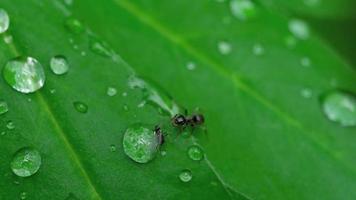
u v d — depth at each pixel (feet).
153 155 0.48
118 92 0.49
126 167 0.48
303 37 0.55
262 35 0.55
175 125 0.49
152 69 0.52
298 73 0.54
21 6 0.50
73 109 0.48
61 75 0.49
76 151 0.48
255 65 0.54
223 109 0.52
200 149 0.48
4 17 0.49
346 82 0.54
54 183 0.47
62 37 0.50
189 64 0.53
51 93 0.48
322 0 0.56
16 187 0.47
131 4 0.53
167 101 0.49
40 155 0.47
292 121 0.53
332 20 0.59
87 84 0.49
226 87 0.53
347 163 0.52
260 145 0.51
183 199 0.47
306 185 0.51
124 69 0.49
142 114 0.49
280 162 0.51
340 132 0.53
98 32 0.52
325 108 0.53
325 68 0.55
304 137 0.52
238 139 0.51
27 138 0.47
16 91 0.48
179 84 0.52
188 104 0.52
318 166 0.52
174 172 0.48
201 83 0.52
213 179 0.48
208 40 0.54
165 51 0.53
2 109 0.48
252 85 0.53
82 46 0.50
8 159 0.47
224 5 0.55
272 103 0.53
